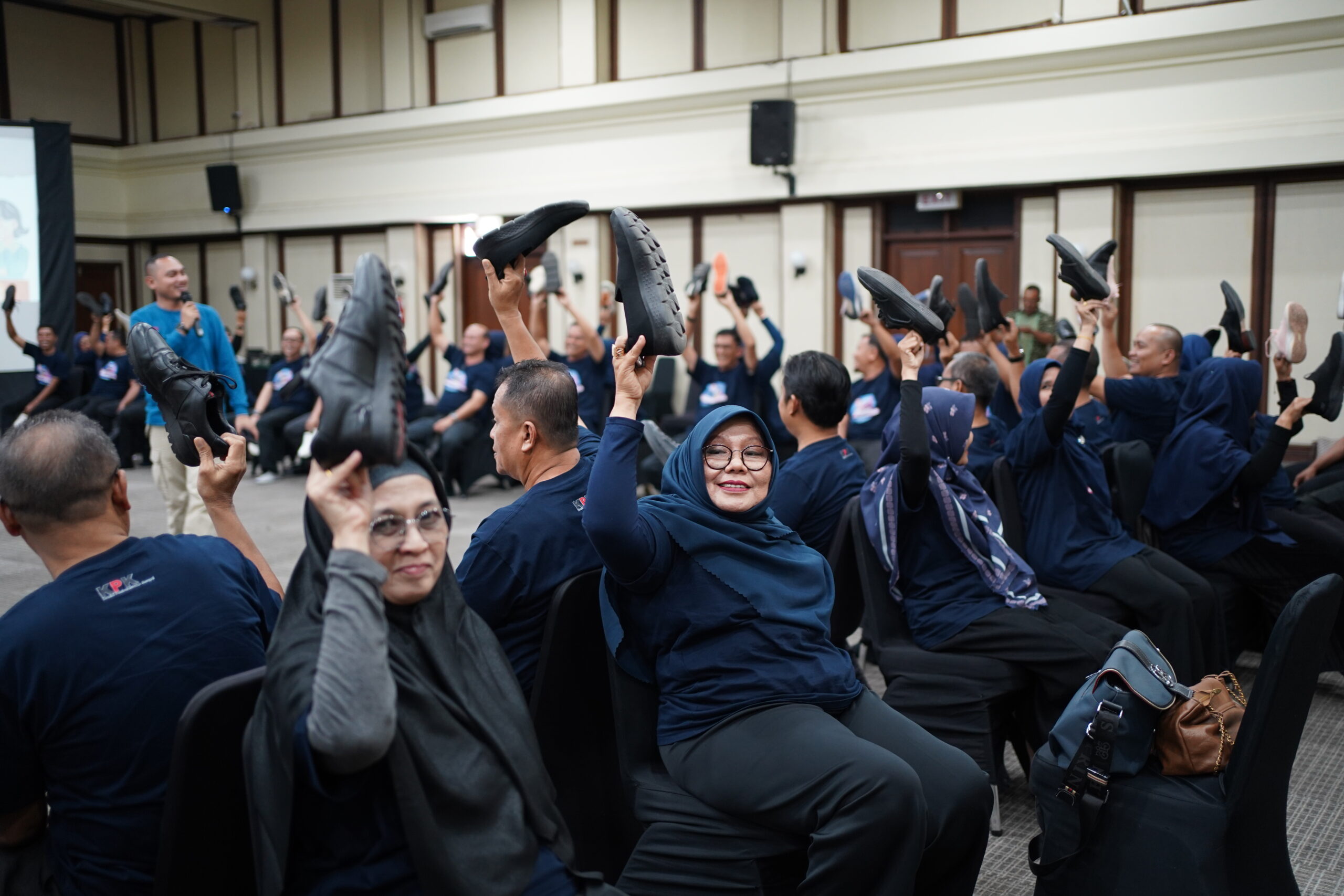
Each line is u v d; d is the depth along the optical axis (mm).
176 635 1431
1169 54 6742
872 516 2529
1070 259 2775
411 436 7738
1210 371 3529
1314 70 6340
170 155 12344
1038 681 2469
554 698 1773
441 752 1291
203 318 4543
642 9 9023
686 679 1778
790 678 1761
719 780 1672
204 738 1287
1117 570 2861
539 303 7480
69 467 1405
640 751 1826
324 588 1279
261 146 11492
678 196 8859
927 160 7688
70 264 9195
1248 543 3367
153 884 1392
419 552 1326
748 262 8828
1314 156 6379
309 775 1188
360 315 1172
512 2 9695
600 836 1874
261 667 1442
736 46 8555
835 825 1553
